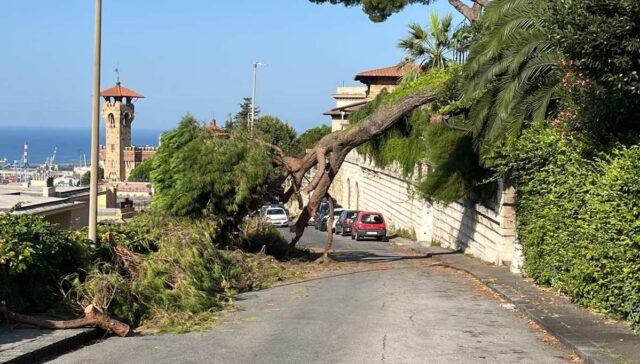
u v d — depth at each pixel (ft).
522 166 55.47
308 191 76.89
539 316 37.81
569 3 36.81
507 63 52.85
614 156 41.68
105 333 33.88
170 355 29.43
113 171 380.58
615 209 33.73
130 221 59.88
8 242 32.83
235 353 29.91
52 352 28.96
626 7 34.76
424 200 114.42
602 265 36.58
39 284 34.53
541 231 49.93
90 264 38.93
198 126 70.74
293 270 67.87
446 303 46.32
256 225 78.23
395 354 29.58
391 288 55.52
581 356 28.73
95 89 43.39
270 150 76.59
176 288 41.70
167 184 68.13
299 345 31.68
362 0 98.73
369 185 169.78
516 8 53.42
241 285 54.29
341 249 102.99
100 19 43.60
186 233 53.52
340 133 80.23
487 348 31.01
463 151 81.71
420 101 79.25
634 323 33.40
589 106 44.09
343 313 41.91
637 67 36.86
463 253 91.09
